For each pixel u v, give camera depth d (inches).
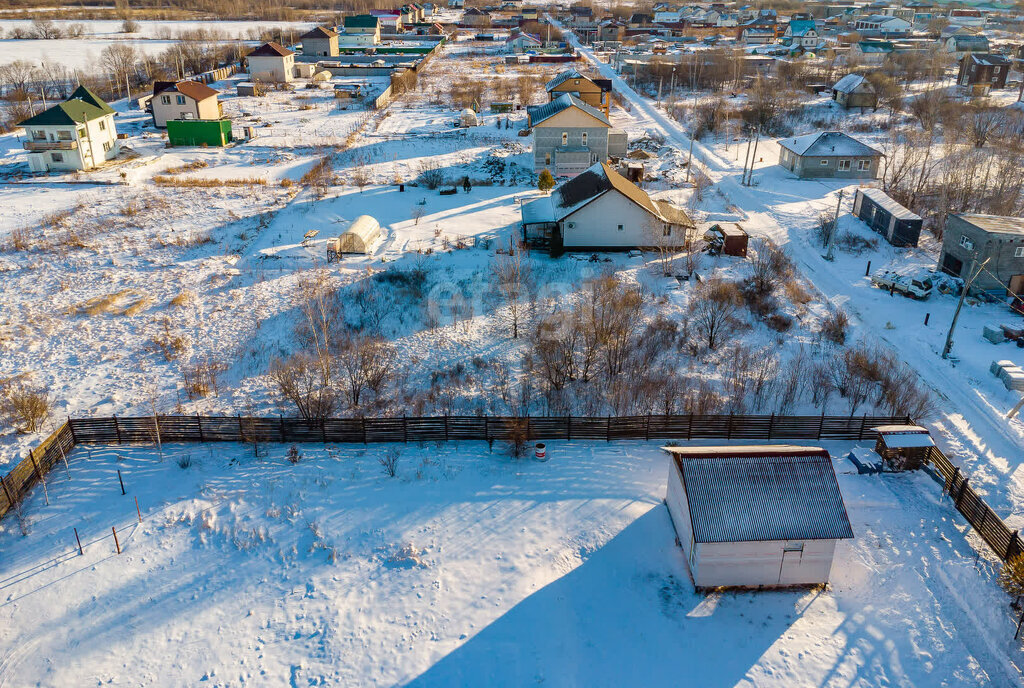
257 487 1035.9
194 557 922.1
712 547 833.5
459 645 799.7
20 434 1162.6
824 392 1273.4
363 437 1127.6
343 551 926.4
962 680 751.1
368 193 2397.9
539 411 1216.2
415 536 949.2
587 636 808.9
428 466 1079.0
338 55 5467.5
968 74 4217.5
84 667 779.4
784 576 858.1
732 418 1130.7
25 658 791.1
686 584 873.5
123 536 950.4
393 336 1475.1
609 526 962.7
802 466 876.0
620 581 880.3
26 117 3385.8
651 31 6973.4
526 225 1941.4
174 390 1294.3
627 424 1127.6
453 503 1005.8
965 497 971.9
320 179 2539.4
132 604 855.7
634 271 1798.7
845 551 918.4
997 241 1601.9
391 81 4106.8
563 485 1040.2
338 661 783.1
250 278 1745.8
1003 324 1507.1
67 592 870.4
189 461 1087.6
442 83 4426.7
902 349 1443.2
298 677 765.3
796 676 754.8
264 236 2026.3
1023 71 4916.3
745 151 3048.7
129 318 1557.6
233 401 1261.1
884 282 1727.4
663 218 1871.3
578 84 3134.8
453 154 2861.7
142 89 4195.4
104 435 1126.4
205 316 1562.5
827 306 1643.7
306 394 1269.7
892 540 935.0
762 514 839.1
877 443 1103.6
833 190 2516.0
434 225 2107.5
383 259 1849.2
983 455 1115.9
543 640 804.6
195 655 791.7
